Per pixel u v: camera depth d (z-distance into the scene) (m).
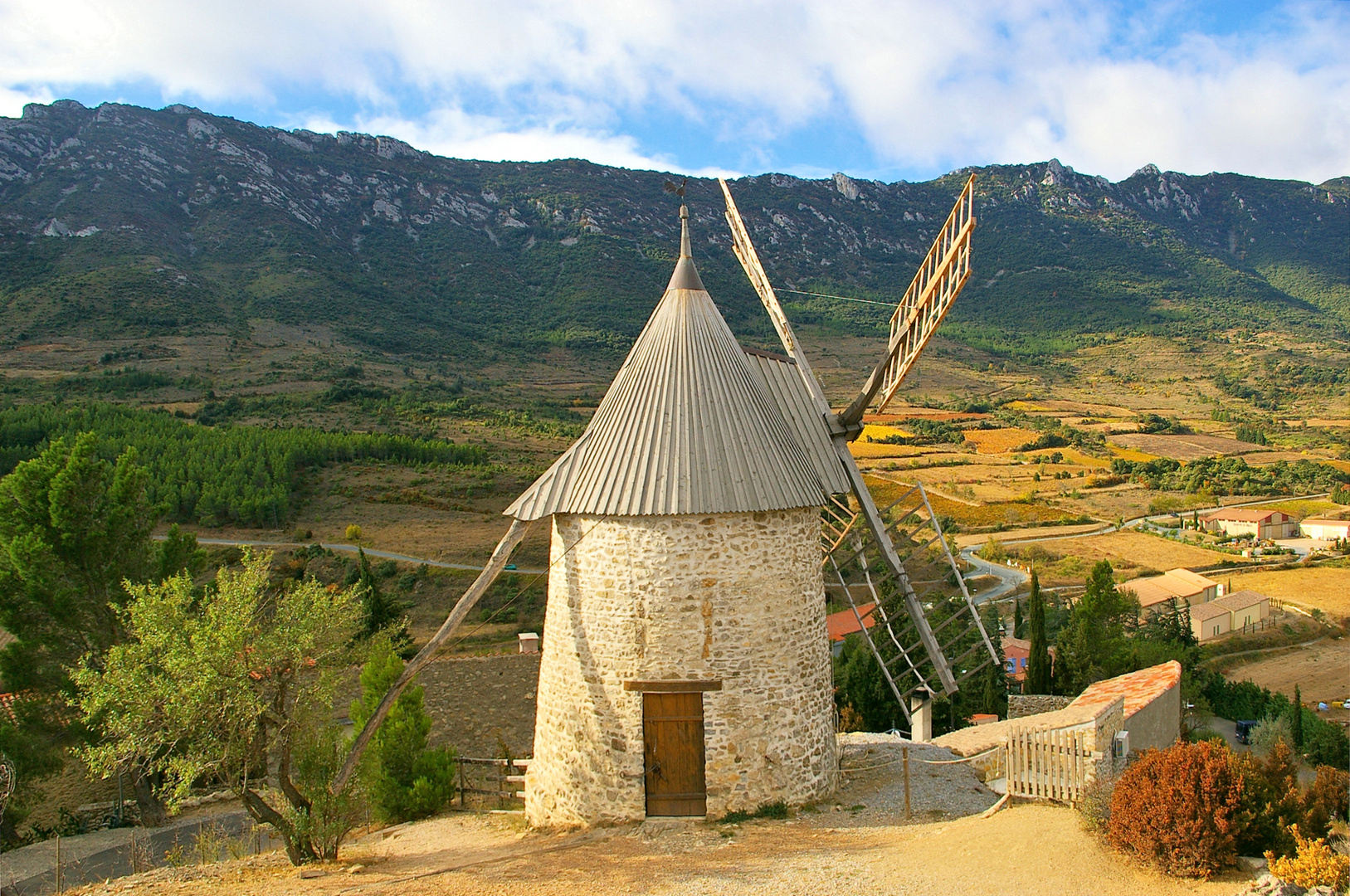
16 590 24.73
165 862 18.45
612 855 13.06
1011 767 14.08
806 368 19.52
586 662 15.01
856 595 34.75
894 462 112.44
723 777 14.52
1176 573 72.25
